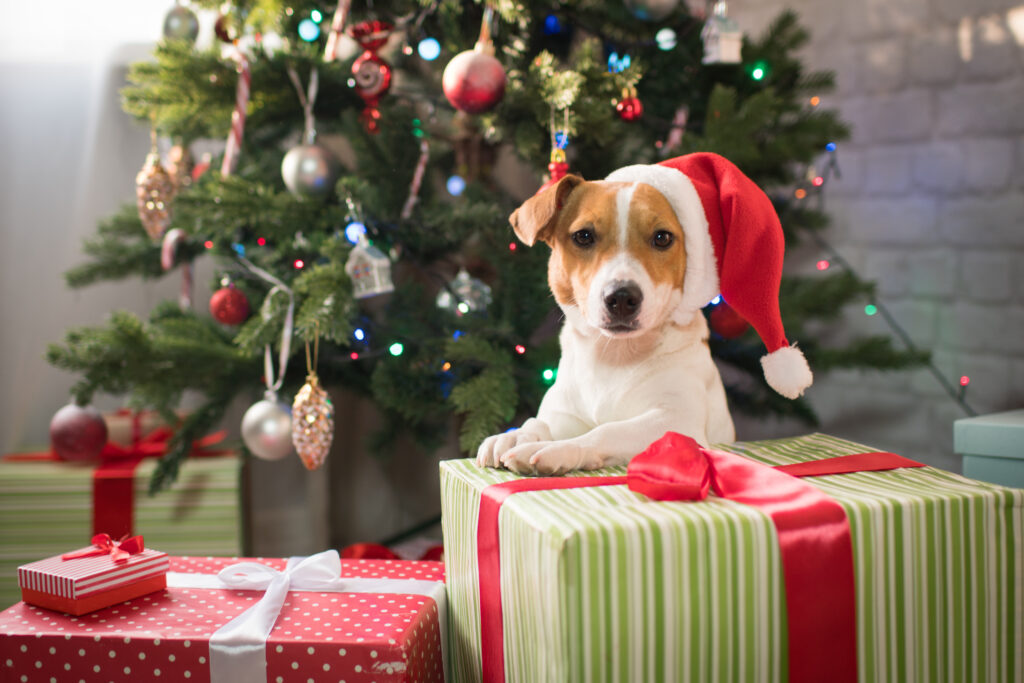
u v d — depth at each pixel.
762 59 1.67
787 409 1.79
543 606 0.66
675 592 0.65
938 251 1.90
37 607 0.92
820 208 2.08
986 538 0.75
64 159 1.97
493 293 1.72
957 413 1.88
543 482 0.81
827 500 0.71
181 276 2.12
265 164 1.81
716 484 0.76
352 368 1.80
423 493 2.25
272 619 0.87
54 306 1.99
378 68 1.49
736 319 1.55
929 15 1.89
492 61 1.34
